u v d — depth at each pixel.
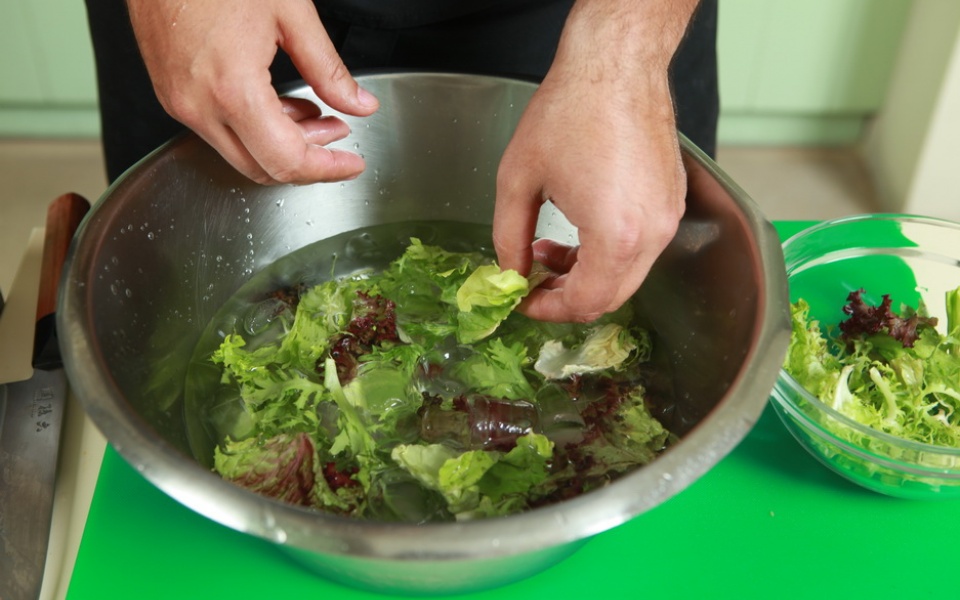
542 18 1.02
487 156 0.91
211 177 0.79
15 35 1.79
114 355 0.65
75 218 0.99
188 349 0.79
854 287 0.91
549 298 0.71
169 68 0.67
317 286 0.83
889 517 0.72
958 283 0.91
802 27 1.85
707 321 0.73
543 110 0.65
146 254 0.73
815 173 2.11
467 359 0.78
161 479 0.49
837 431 0.69
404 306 0.83
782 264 0.65
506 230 0.69
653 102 0.64
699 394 0.72
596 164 0.61
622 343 0.78
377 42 1.01
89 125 2.06
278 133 0.67
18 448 0.77
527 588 0.67
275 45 0.69
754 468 0.75
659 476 0.50
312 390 0.72
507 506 0.62
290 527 0.47
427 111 0.88
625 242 0.61
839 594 0.67
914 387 0.77
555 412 0.73
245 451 0.67
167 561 0.68
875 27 1.85
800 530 0.71
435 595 0.65
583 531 0.48
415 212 0.95
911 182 1.91
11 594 0.67
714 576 0.68
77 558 0.68
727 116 2.10
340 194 0.91
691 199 0.76
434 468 0.66
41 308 0.88
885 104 2.00
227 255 0.85
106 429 0.51
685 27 0.72
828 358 0.80
